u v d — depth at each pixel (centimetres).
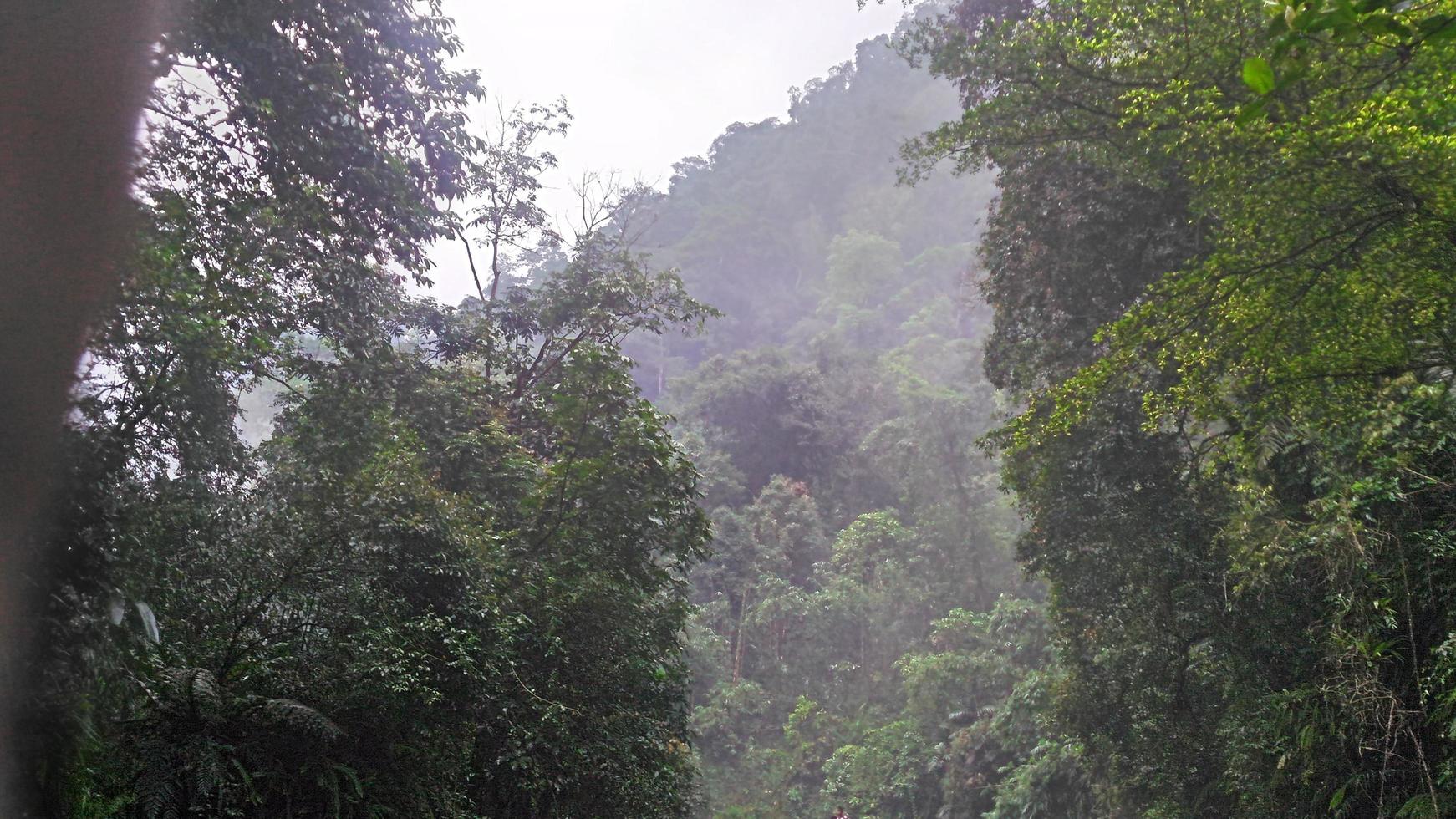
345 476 825
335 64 874
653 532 1178
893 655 3700
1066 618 1511
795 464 5334
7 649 397
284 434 1032
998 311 1734
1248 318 859
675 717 1237
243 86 823
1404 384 836
